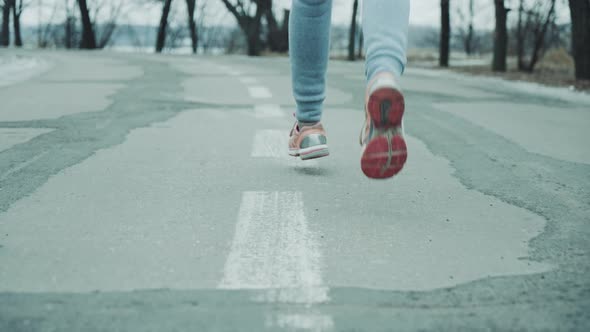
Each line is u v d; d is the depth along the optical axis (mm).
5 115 6156
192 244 2619
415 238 2746
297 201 3293
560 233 2857
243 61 17703
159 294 2113
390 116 2648
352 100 8023
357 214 3088
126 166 4074
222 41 43125
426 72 15945
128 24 41625
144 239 2678
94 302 2047
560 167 4297
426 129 5789
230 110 6797
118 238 2689
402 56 2742
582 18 12336
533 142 5250
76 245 2600
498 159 4508
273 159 4328
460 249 2613
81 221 2926
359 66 17125
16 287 2168
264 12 36219
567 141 5355
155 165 4109
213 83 9883
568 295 2152
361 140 2883
